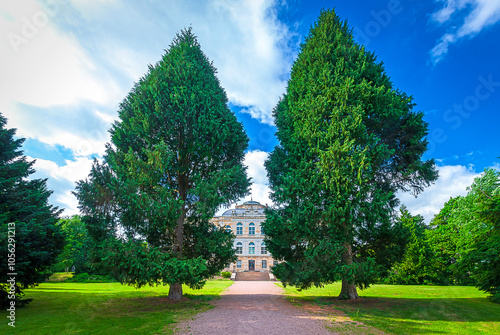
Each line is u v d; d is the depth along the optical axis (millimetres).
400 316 11195
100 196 12531
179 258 14023
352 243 15211
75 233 43188
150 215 12969
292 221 14477
